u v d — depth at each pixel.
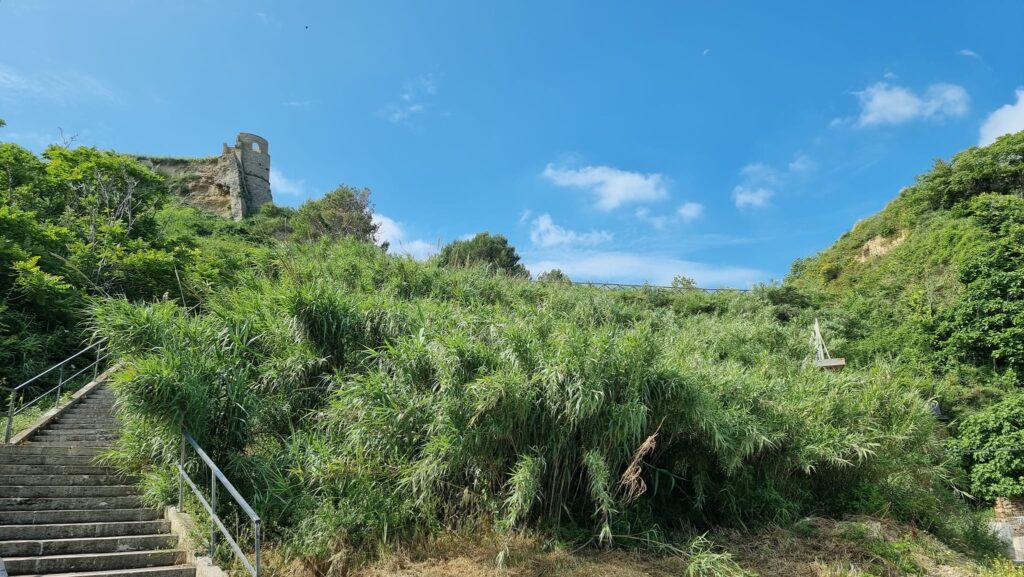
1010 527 11.70
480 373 6.31
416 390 6.65
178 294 14.51
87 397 10.61
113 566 5.23
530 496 5.91
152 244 18.02
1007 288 17.95
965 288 19.59
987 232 24.77
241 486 6.45
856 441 8.29
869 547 7.16
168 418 6.13
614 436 6.39
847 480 8.78
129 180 18.80
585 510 6.80
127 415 6.53
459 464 6.14
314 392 7.67
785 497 8.13
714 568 6.05
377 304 8.70
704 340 16.03
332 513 5.80
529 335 6.87
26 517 5.75
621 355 6.62
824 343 18.52
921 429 9.68
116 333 6.77
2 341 11.43
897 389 10.20
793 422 8.26
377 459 6.33
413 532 6.18
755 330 18.41
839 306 27.19
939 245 29.05
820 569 6.51
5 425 8.87
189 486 6.31
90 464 7.33
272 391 7.57
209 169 46.78
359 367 7.90
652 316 18.66
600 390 6.15
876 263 37.94
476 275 16.59
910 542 7.69
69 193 18.33
